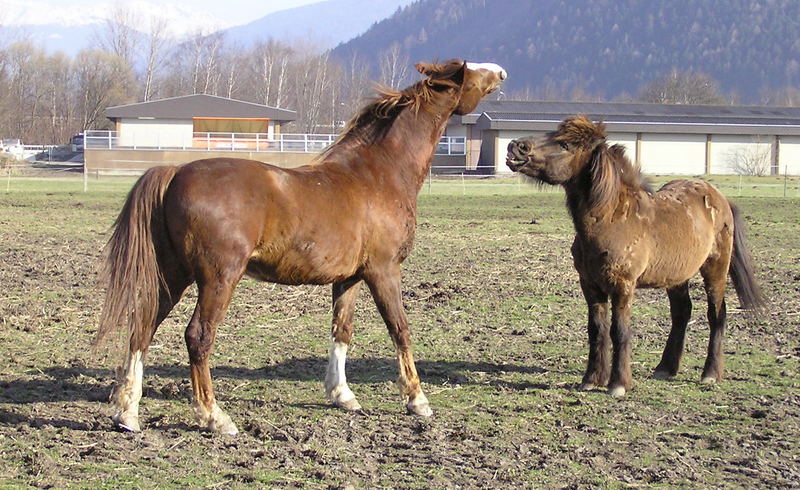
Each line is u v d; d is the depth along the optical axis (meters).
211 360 8.81
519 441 6.44
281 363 8.79
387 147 7.09
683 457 6.16
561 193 35.91
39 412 6.91
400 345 7.04
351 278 7.06
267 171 6.36
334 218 6.50
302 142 53.56
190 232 6.06
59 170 51.16
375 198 6.84
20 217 23.16
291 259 6.41
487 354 9.30
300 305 11.71
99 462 5.79
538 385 8.12
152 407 7.16
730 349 9.55
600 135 7.68
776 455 6.23
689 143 52.69
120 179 44.03
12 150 67.50
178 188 6.11
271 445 6.25
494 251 17.47
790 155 53.34
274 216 6.27
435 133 7.38
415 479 5.62
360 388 7.94
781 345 9.73
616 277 7.73
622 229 7.68
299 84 83.31
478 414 7.14
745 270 8.86
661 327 10.64
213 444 6.21
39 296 11.97
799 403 7.50
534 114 54.28
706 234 8.28
